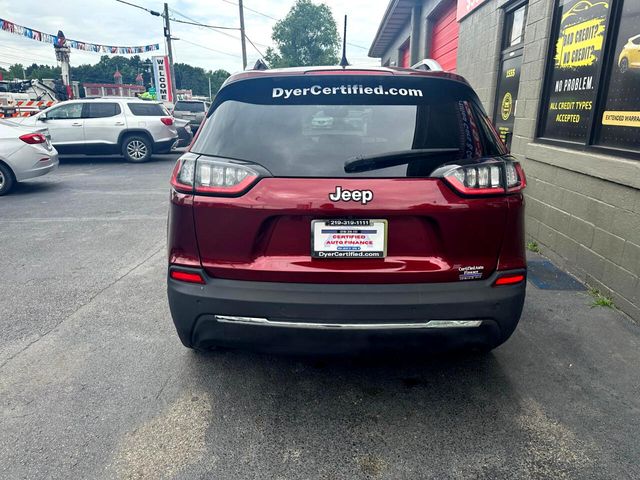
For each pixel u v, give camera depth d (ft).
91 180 35.09
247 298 7.66
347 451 7.59
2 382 9.43
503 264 7.88
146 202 26.89
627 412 8.50
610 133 13.38
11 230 20.80
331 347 7.86
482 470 7.19
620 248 12.45
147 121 45.88
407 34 49.93
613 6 13.12
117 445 7.71
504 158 8.07
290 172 7.57
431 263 7.67
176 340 11.10
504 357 10.30
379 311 7.52
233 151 7.85
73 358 10.31
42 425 8.16
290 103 8.20
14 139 29.01
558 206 15.76
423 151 7.64
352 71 8.50
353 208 7.38
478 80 25.48
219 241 7.73
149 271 15.67
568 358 10.25
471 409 8.60
